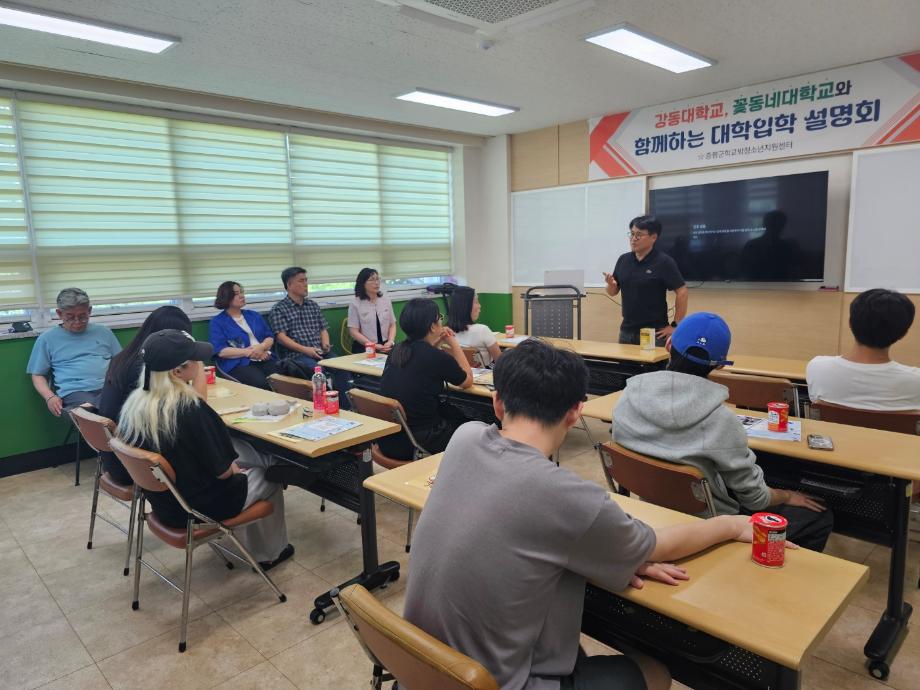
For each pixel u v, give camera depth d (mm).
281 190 5469
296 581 2518
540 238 6477
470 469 1052
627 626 1298
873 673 1860
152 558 2754
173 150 4770
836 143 4457
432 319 2834
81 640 2146
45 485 3738
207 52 3629
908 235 4238
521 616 986
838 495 1936
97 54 3604
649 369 3703
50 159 4176
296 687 1890
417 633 931
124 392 2564
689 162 5219
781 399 2617
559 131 6125
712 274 5230
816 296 4746
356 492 2482
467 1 2994
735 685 1143
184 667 1991
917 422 2150
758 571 1207
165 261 4797
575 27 3387
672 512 1507
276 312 4891
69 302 3783
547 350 1128
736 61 4129
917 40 3783
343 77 4242
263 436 2322
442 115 5520
